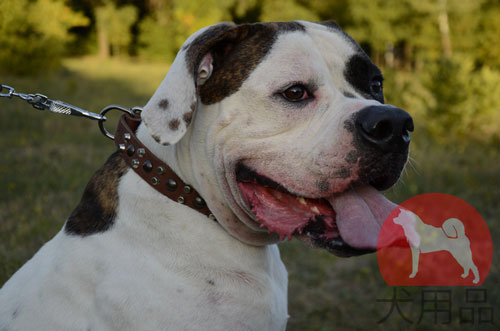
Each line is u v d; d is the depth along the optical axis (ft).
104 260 6.48
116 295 6.23
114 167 7.21
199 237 6.64
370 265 15.76
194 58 6.30
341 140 6.19
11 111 32.71
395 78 38.75
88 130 30.37
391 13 74.23
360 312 13.28
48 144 26.25
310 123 6.47
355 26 80.94
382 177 6.44
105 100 42.47
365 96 6.98
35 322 6.58
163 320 6.16
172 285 6.31
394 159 6.23
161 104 6.32
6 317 6.83
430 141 31.73
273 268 7.46
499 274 15.15
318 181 6.28
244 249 6.93
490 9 71.82
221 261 6.68
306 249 16.46
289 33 6.73
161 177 6.79
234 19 88.53
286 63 6.46
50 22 58.39
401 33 75.97
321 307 13.38
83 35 103.35
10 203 17.34
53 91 44.98
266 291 6.87
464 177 23.85
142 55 99.66
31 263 7.25
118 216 6.76
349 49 7.03
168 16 98.73
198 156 6.77
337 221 6.40
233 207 6.69
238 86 6.48
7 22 52.85
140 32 105.81
